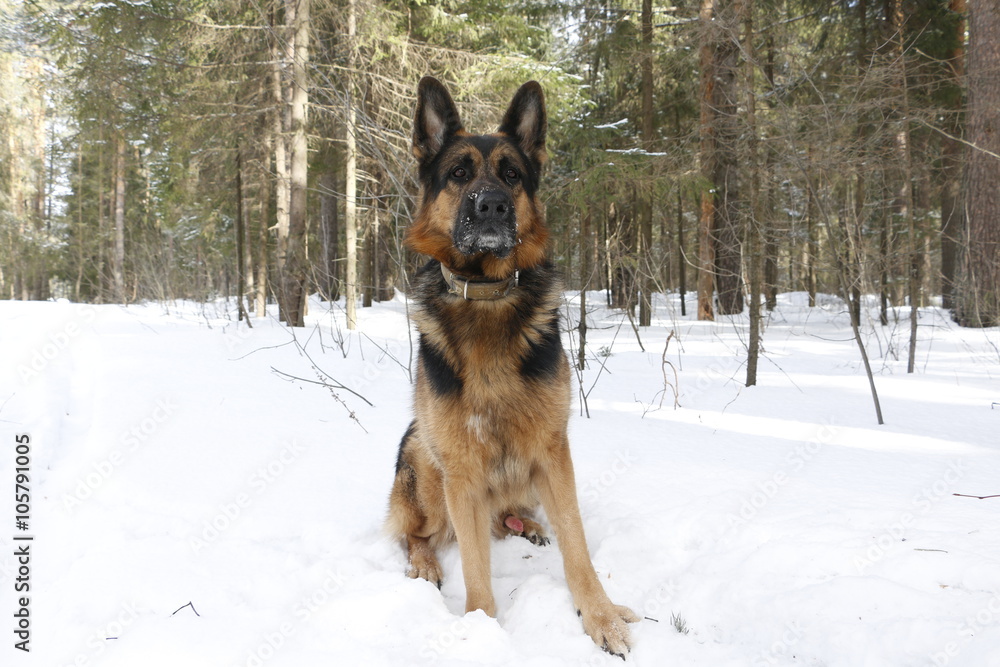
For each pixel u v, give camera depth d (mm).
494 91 12500
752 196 7219
